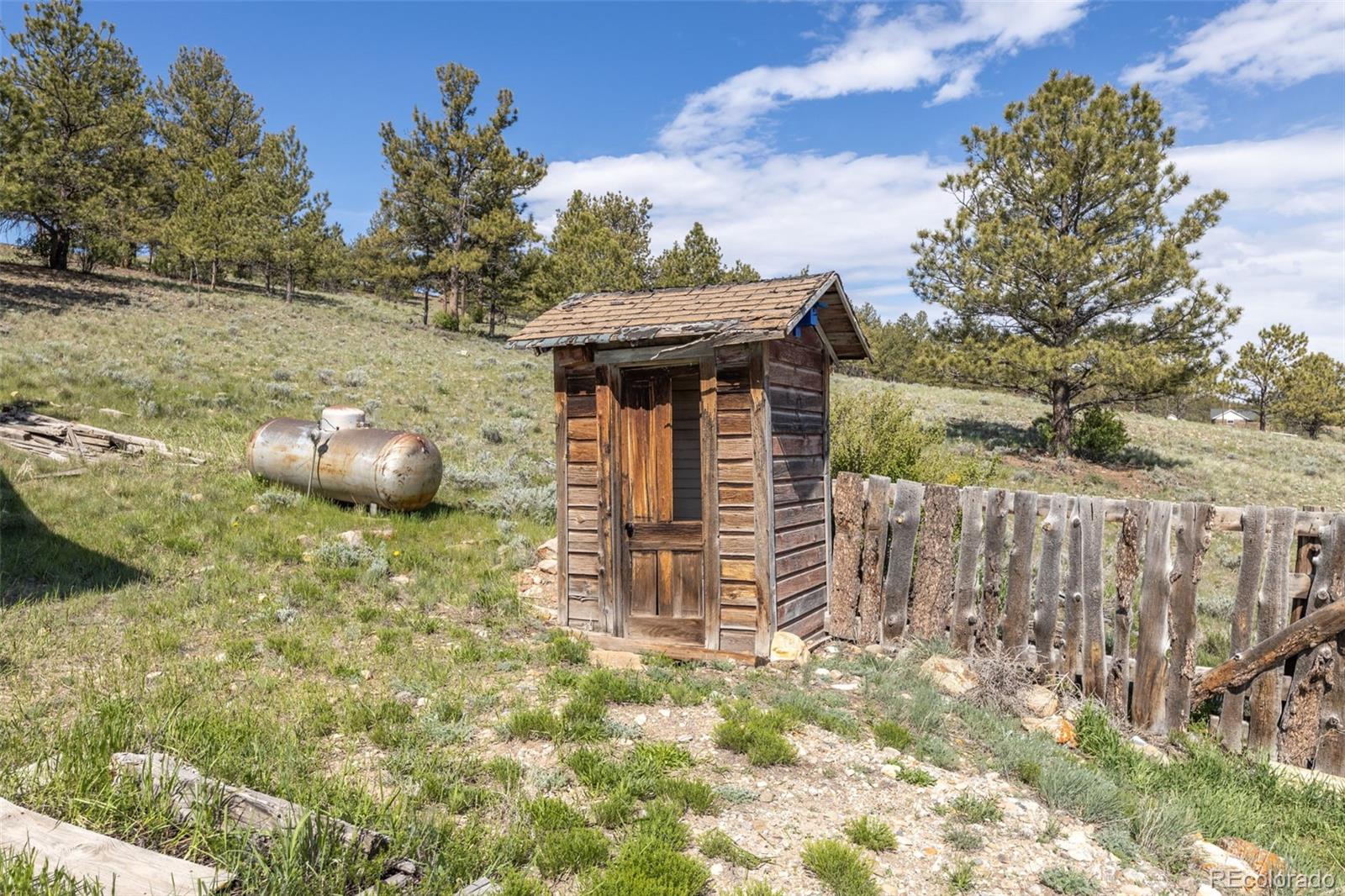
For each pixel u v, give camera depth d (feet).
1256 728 20.49
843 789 15.65
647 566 25.77
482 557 32.27
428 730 16.60
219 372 69.26
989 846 13.97
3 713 16.21
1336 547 19.72
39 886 9.56
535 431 65.87
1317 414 145.59
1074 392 77.51
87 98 106.22
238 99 168.45
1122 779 17.99
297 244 139.54
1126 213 70.85
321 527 33.53
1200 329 70.69
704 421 24.29
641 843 12.42
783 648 23.45
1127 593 22.13
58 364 61.77
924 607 25.26
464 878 11.44
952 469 36.60
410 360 97.09
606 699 19.43
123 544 28.71
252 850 10.50
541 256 136.26
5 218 104.68
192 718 15.58
